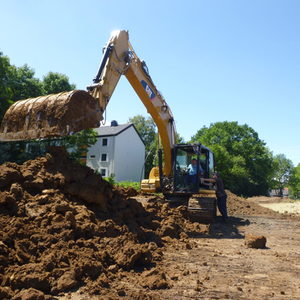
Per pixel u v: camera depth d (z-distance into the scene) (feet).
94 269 15.58
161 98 39.60
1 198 18.98
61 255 15.83
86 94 27.27
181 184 38.65
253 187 165.48
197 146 38.32
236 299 14.23
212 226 35.40
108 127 142.51
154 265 18.92
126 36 33.94
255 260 21.18
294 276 17.79
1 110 55.47
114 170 130.00
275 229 36.91
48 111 25.94
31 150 38.34
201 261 20.45
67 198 22.58
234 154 168.96
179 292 14.85
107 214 23.73
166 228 26.61
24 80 95.20
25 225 17.70
